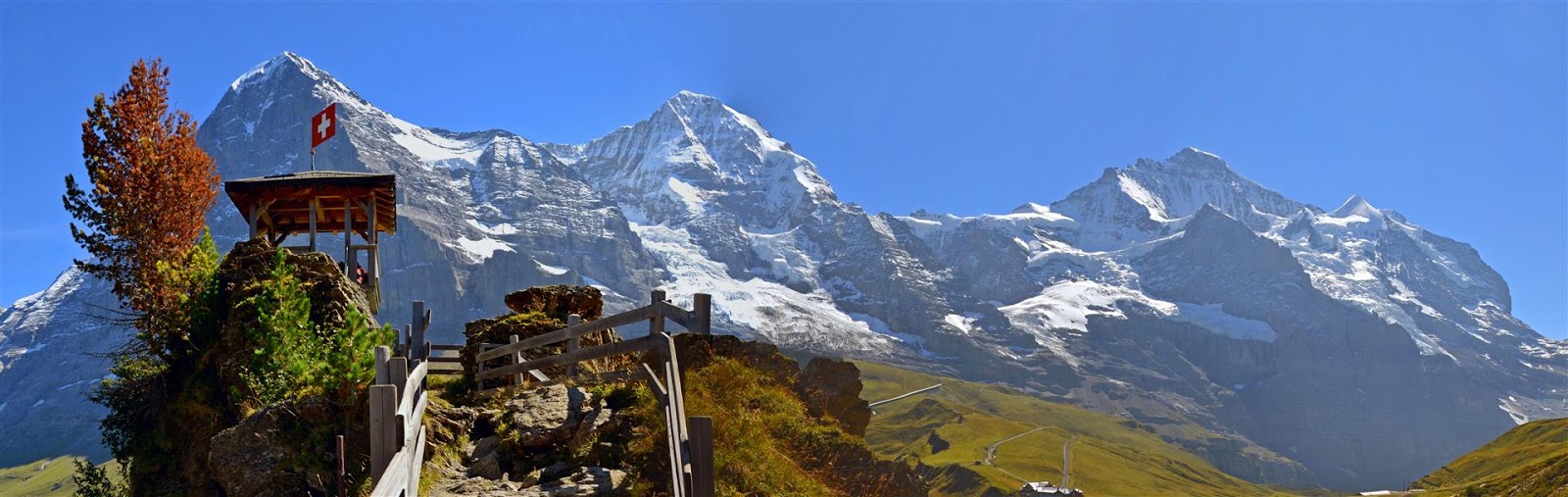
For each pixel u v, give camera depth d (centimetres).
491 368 2589
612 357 2761
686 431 1650
